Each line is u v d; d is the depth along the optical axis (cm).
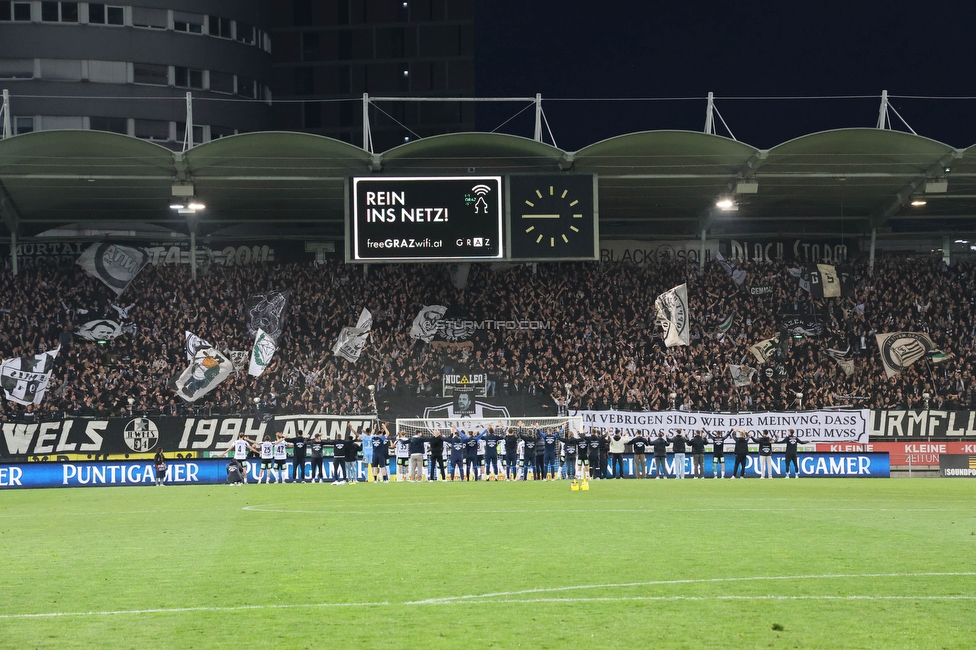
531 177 4406
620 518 2277
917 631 1028
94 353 5019
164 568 1527
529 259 4381
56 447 4356
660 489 3456
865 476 4484
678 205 5228
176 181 4428
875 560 1535
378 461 4172
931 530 1986
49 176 4347
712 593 1248
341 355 5062
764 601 1193
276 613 1148
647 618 1099
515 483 3975
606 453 4394
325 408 4781
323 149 4291
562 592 1263
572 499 2933
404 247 4369
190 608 1187
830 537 1856
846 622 1073
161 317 5166
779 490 3378
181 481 4375
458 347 5078
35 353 4981
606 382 4956
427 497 3095
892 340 5162
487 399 4922
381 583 1347
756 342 5178
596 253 4397
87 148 4172
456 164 4572
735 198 5053
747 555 1598
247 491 3644
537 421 4672
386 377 4959
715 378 5031
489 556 1609
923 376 5078
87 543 1905
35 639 1027
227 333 5134
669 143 4278
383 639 1009
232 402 4875
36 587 1356
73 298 5188
